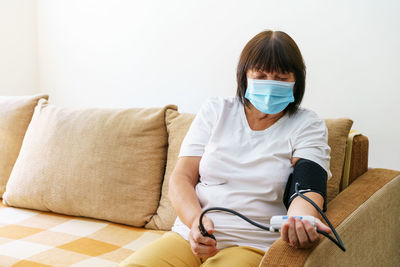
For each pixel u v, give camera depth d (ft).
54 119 5.98
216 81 7.37
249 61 3.84
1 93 8.82
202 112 4.27
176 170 4.12
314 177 3.41
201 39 7.42
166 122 5.50
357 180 4.50
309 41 6.48
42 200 5.61
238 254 3.42
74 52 8.98
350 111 6.31
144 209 5.21
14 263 4.09
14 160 6.35
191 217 3.61
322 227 2.74
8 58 8.88
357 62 6.16
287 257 2.66
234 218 3.72
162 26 7.80
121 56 8.37
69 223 5.33
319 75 6.48
